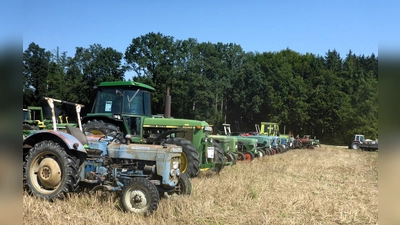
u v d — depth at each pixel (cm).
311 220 613
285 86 5444
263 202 717
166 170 633
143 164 657
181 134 993
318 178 1166
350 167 1570
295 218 623
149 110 1091
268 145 2058
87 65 4631
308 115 5409
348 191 927
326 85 5838
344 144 5312
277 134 2692
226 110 5262
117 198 649
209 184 850
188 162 879
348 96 5491
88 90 4556
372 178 1196
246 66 5128
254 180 1006
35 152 656
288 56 7375
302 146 3453
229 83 5050
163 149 641
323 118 5350
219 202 696
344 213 670
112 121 1040
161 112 4744
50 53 5069
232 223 572
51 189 647
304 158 1961
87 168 677
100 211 592
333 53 7719
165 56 4847
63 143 664
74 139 654
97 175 662
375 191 930
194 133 989
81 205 618
